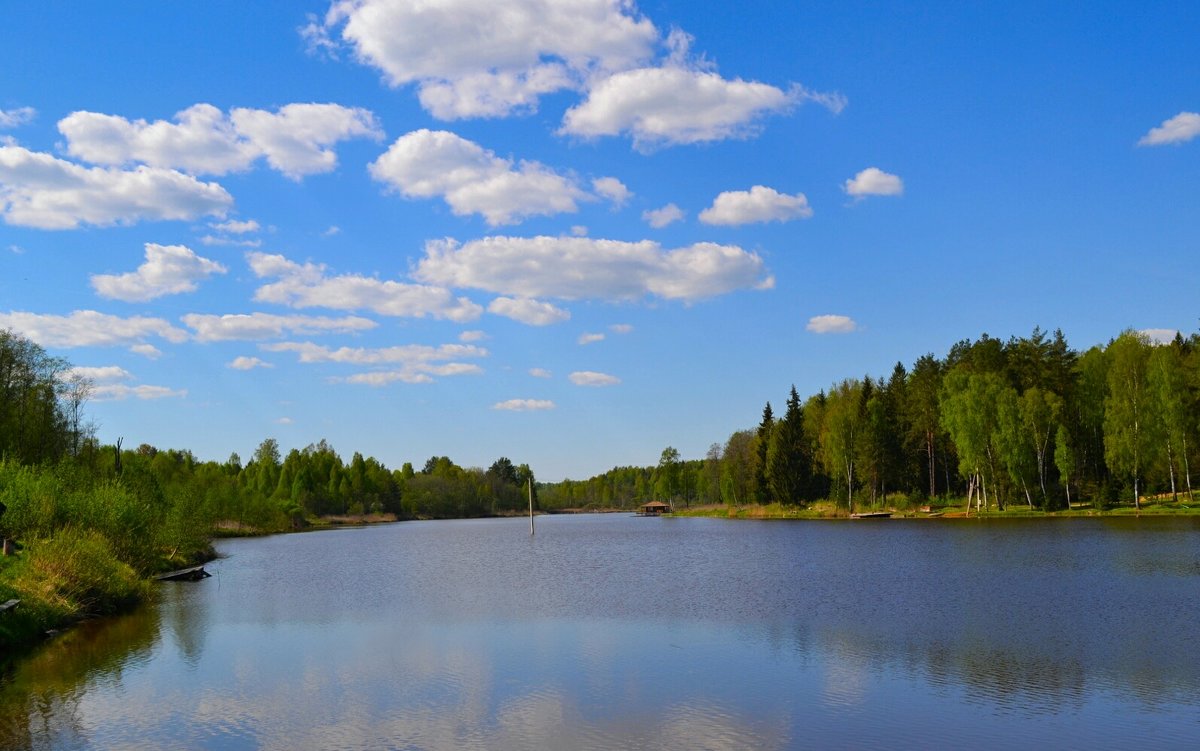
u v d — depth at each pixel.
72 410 69.38
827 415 127.31
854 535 76.50
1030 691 18.72
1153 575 37.84
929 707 17.59
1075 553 49.22
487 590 40.06
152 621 30.77
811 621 28.34
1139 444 84.06
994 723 16.47
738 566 49.94
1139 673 20.09
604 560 58.44
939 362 129.62
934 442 116.00
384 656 23.61
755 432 157.25
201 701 18.70
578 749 15.19
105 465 67.81
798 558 54.47
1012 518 91.00
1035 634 24.95
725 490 160.50
